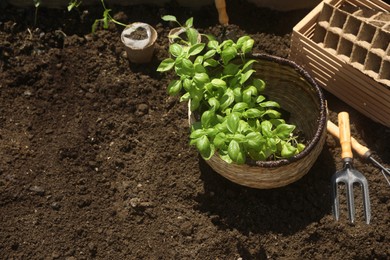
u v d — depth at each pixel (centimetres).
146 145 175
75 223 163
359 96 172
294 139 165
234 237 162
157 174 170
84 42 189
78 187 168
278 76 164
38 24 192
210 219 165
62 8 194
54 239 161
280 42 189
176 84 154
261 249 161
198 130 148
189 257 160
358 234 160
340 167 171
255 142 145
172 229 163
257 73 165
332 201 166
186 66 153
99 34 190
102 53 188
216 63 157
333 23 169
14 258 158
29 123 177
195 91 152
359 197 165
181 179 170
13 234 161
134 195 167
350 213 162
